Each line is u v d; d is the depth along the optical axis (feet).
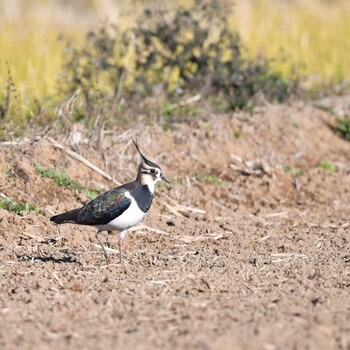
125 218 51.85
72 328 40.01
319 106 92.94
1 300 44.50
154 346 37.55
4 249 55.21
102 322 40.98
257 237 61.52
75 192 64.59
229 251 57.26
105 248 57.26
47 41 96.73
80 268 51.44
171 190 69.62
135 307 43.21
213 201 69.87
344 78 104.32
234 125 82.58
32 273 49.67
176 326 40.34
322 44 112.57
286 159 80.33
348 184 77.00
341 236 62.23
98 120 73.46
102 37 87.61
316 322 40.91
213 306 43.50
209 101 85.81
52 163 67.05
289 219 67.77
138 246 58.65
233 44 89.10
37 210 61.21
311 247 58.65
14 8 120.26
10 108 73.82
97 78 74.95
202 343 37.52
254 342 37.78
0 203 60.59
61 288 46.78
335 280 49.32
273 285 48.24
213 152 77.77
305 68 98.37
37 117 70.08
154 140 75.87
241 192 72.23
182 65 86.43
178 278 49.01
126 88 84.12
